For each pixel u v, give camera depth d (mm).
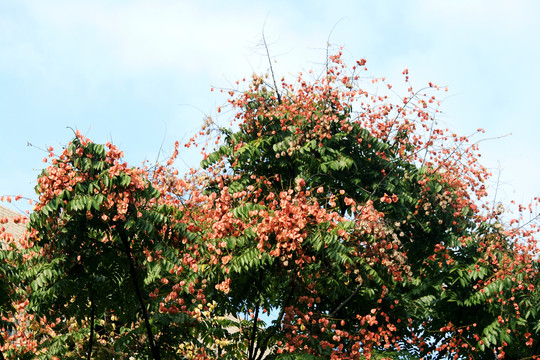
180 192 10719
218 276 9984
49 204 8797
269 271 10320
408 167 14953
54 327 11742
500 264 13320
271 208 10102
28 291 9625
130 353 10883
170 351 11047
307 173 13266
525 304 13305
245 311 10844
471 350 13422
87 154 9102
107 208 8938
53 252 9211
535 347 13398
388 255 10500
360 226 10172
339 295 12117
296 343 10312
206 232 10031
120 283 10289
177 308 10047
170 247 9555
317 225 9625
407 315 12750
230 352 11883
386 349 12078
